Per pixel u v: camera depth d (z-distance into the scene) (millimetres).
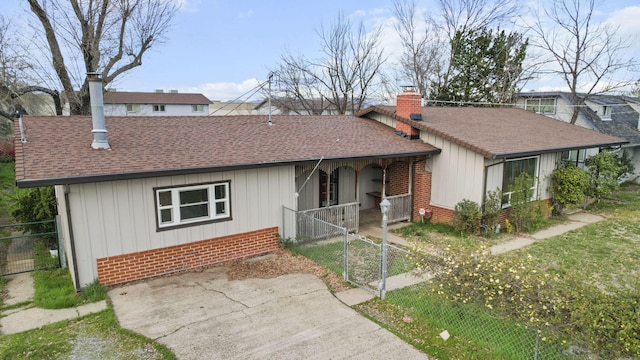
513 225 12797
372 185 15820
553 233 12477
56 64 20859
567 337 4895
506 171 12766
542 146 13312
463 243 11117
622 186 20969
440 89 30391
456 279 6004
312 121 14555
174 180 8883
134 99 49531
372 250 10578
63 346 6059
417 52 34094
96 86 8625
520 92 27500
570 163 15430
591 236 12078
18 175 7074
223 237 9719
